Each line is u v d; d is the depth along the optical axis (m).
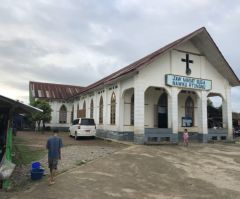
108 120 24.89
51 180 9.19
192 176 10.65
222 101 25.17
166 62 22.05
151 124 24.88
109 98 24.98
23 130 37.25
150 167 12.05
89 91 29.45
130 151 16.19
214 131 23.92
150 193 8.46
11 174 9.52
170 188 9.03
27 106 9.97
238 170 11.80
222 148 19.00
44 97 38.28
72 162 12.77
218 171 11.58
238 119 43.81
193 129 25.72
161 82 21.52
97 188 8.88
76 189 8.70
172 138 21.14
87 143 20.75
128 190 8.73
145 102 24.84
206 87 23.58
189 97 27.09
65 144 19.78
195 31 21.69
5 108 11.47
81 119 24.06
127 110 23.14
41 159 13.41
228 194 8.46
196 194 8.43
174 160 13.77
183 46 23.06
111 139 23.16
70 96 37.78
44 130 34.16
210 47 23.00
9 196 7.96
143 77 20.69
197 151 17.11
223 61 23.61
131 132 22.69
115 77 22.53
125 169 11.57
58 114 39.00
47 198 7.81
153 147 18.28
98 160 13.27
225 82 25.27
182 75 22.62
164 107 25.73
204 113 23.23
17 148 16.97
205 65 24.05
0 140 11.28
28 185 9.05
